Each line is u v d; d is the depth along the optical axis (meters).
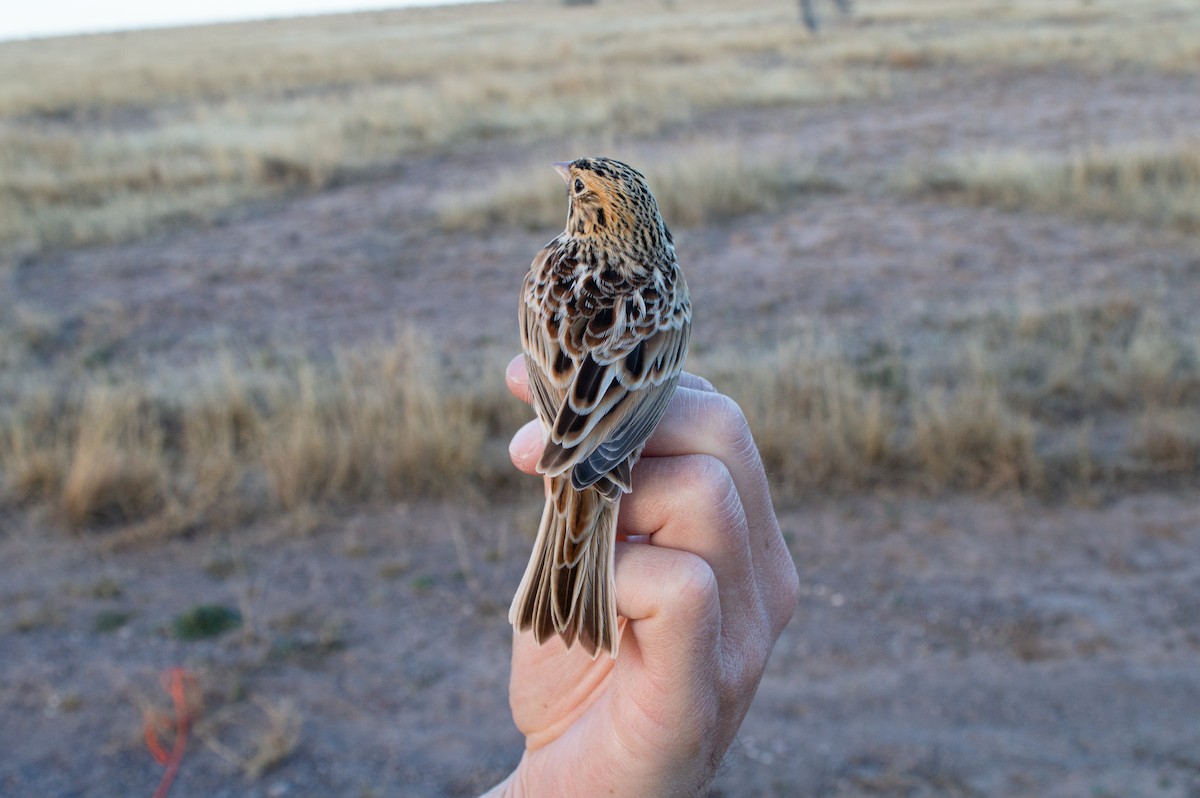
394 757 0.60
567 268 0.31
